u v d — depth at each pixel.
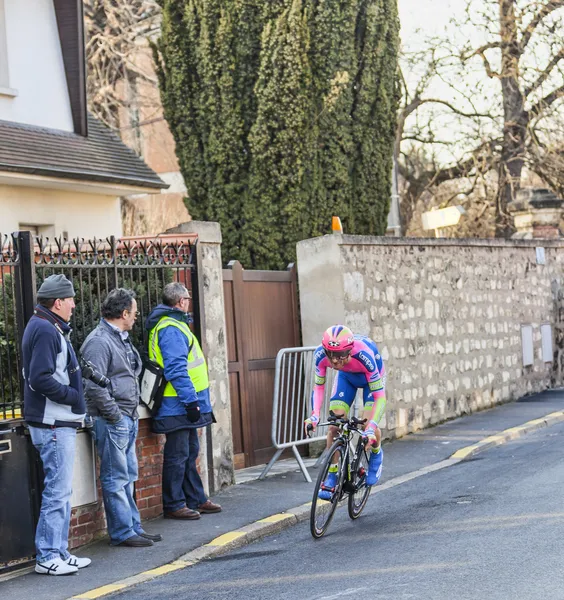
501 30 60.59
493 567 16.06
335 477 20.44
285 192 34.97
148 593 16.72
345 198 35.72
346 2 34.97
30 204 33.78
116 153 37.72
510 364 41.94
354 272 30.86
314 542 19.69
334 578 16.45
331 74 35.00
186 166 36.69
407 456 29.56
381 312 32.31
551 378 46.34
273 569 17.64
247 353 28.94
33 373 17.61
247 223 35.44
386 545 18.66
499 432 32.94
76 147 35.56
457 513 21.06
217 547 19.45
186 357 21.50
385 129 36.78
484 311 39.84
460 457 29.05
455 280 37.59
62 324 18.19
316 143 35.12
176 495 22.03
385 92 36.56
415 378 34.22
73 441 18.30
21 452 18.52
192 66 36.12
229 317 28.42
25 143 32.97
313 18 34.97
